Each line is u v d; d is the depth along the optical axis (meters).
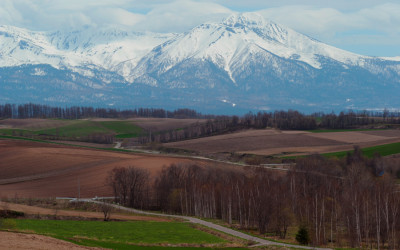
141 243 112.06
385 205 157.00
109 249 97.50
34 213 144.50
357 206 151.25
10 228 109.50
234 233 139.12
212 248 113.75
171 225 145.00
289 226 165.12
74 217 148.50
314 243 135.00
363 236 156.12
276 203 160.25
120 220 153.25
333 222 168.88
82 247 93.62
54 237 103.25
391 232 152.38
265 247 118.94
